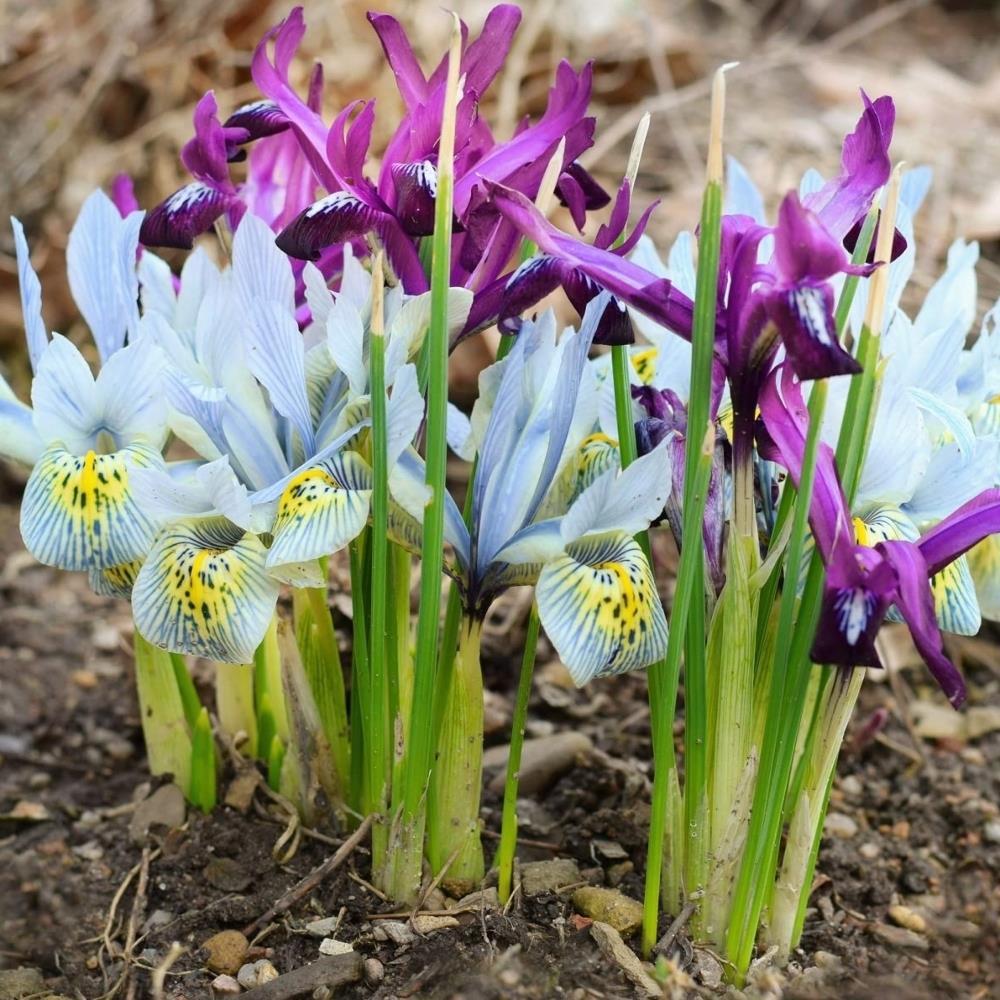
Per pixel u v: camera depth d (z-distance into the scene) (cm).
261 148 53
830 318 45
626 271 47
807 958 52
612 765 58
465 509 50
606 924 51
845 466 47
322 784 55
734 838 50
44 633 66
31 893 55
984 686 65
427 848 53
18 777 60
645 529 49
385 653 51
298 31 51
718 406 49
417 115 49
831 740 50
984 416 53
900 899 55
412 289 49
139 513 49
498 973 50
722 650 49
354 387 49
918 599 46
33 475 50
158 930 53
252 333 49
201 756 56
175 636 49
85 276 53
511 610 65
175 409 50
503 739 61
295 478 49
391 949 51
